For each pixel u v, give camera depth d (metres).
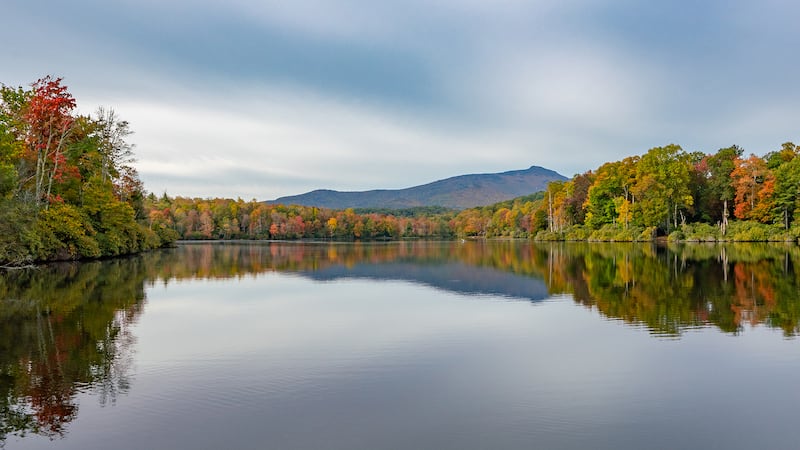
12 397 12.50
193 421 11.10
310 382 13.70
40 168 51.06
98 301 27.00
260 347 17.39
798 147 89.81
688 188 95.12
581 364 15.31
